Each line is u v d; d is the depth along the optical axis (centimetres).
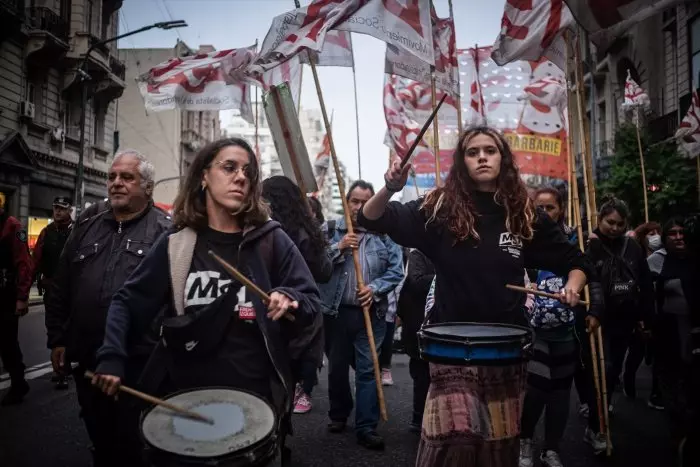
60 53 2227
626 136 1644
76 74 2312
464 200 269
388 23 404
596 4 365
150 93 597
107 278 315
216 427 189
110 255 321
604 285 482
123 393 287
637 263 486
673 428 370
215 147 237
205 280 229
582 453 432
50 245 647
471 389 248
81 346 312
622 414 544
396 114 689
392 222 271
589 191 450
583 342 442
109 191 329
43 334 1020
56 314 331
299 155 447
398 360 860
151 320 234
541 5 446
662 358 384
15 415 514
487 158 265
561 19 442
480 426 247
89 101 2547
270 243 239
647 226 743
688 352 360
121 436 288
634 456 423
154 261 233
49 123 2256
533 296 390
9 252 544
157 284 232
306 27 395
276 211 387
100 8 2539
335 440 462
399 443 455
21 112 2059
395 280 480
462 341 240
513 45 450
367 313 357
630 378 612
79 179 2011
